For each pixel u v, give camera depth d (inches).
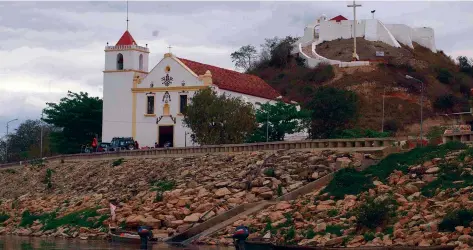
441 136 3171.8
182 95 4549.7
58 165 4397.1
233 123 4128.9
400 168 2785.4
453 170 2630.4
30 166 4539.9
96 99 5339.6
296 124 4483.3
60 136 5378.9
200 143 4148.6
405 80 6279.5
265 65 7052.2
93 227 3179.1
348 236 2342.5
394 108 5871.1
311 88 6181.1
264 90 5032.0
